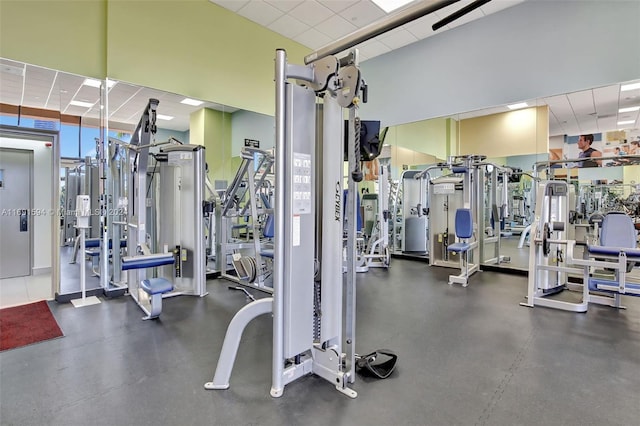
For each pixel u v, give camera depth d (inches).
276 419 70.7
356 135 80.7
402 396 79.1
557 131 244.4
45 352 102.0
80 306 147.3
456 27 229.1
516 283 187.9
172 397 78.6
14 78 148.3
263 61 222.5
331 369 84.7
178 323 126.5
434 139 252.4
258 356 99.4
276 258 78.1
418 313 137.2
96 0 156.7
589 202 243.9
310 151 82.7
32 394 80.0
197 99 190.5
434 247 242.8
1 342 108.8
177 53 181.3
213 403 76.3
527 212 245.0
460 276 189.5
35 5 140.3
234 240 220.2
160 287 130.3
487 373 89.6
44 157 203.6
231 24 204.7
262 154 184.9
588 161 213.6
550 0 191.8
